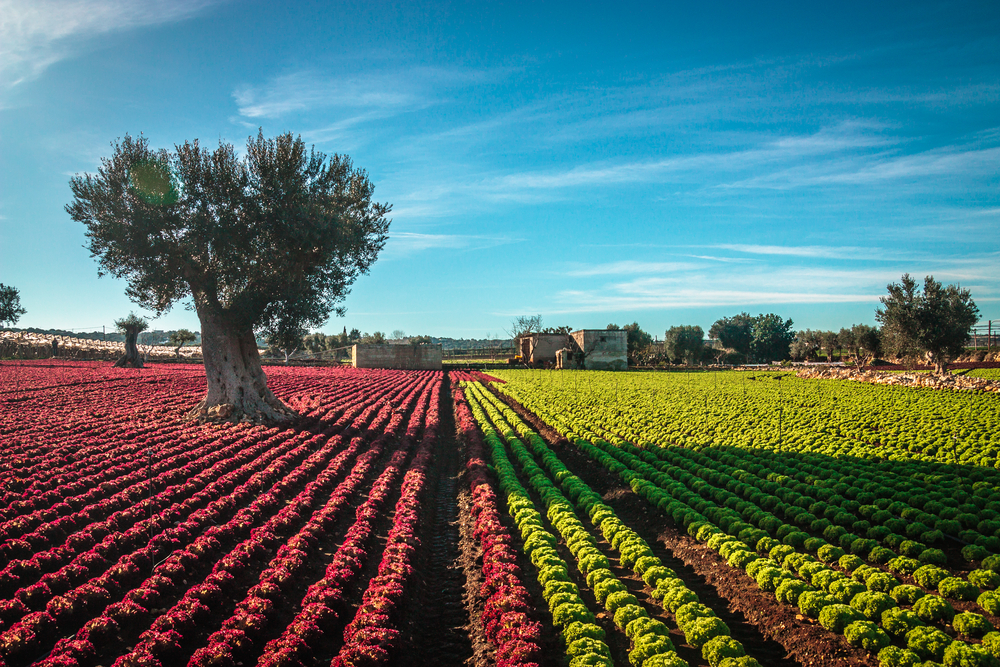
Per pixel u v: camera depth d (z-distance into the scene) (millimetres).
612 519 17562
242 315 34156
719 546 15695
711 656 10305
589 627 11023
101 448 26781
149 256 32875
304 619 11695
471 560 15930
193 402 44812
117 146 33125
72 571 13820
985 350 78000
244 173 33781
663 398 50562
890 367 77312
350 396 53281
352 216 38062
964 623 10734
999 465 22719
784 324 145750
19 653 10758
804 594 11938
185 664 10844
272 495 20266
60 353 104375
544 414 42031
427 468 25797
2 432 30500
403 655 11195
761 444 29125
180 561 14641
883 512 17328
